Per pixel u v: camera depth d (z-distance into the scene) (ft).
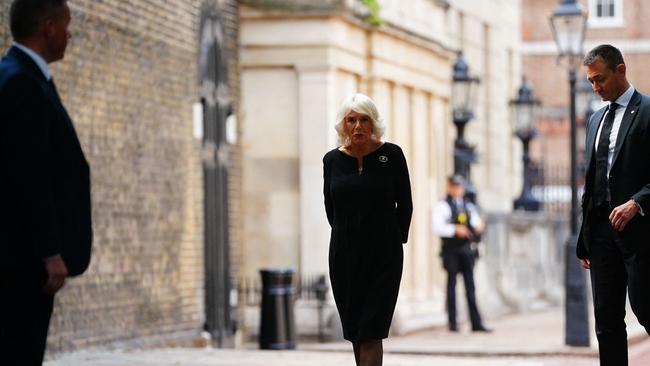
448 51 122.72
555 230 158.51
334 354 75.77
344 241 45.80
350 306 45.85
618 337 45.80
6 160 32.99
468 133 155.74
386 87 110.22
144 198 81.87
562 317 129.59
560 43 87.10
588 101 163.43
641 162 45.32
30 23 33.76
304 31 100.89
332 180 46.06
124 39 79.20
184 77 88.12
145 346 80.94
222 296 93.56
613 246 45.57
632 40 255.70
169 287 85.40
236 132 100.83
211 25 93.09
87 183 34.27
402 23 113.80
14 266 33.14
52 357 69.92
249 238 101.86
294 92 101.30
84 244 34.01
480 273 129.18
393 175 45.93
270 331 85.66
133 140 80.43
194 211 89.45
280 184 101.60
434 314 115.65
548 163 243.40
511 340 96.89
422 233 116.78
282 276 86.12
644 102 45.60
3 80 33.22
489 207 163.32
